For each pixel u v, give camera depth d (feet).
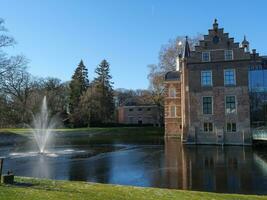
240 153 134.82
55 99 327.88
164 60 256.11
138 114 427.33
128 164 107.76
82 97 318.86
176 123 227.20
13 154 135.95
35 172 92.07
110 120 360.07
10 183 48.57
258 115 177.58
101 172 92.73
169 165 105.81
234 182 78.84
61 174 89.20
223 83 179.63
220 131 176.65
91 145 181.06
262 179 81.76
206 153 136.56
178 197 46.62
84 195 42.86
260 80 179.32
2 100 251.60
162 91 260.62
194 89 183.52
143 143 190.08
